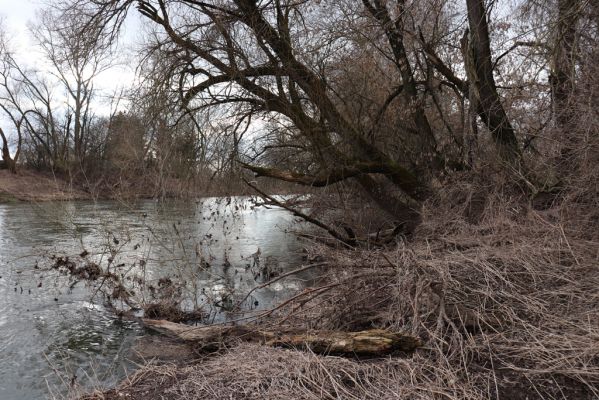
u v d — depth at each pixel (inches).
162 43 413.4
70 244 525.0
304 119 430.3
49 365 238.7
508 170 362.0
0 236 590.9
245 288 366.0
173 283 341.1
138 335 275.9
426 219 379.6
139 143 403.9
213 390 162.1
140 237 495.2
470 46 393.7
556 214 286.4
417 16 443.2
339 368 168.7
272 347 198.2
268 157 520.1
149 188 409.7
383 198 489.1
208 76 433.4
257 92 420.5
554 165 327.9
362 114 464.1
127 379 185.9
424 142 449.7
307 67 425.4
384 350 184.4
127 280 375.2
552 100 330.3
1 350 257.1
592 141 283.1
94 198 438.3
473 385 156.1
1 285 376.8
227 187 500.7
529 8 338.3
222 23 404.8
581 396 148.1
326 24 441.7
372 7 444.1
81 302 339.0
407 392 152.5
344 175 431.8
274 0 408.8
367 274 229.9
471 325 190.7
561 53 307.4
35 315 312.3
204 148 439.2
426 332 192.2
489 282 218.8
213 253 499.5
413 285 208.4
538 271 223.3
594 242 245.0
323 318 234.4
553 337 173.5
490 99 386.9
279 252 513.3
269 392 155.9
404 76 445.1
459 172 403.5
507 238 275.9
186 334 253.4
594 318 182.2
